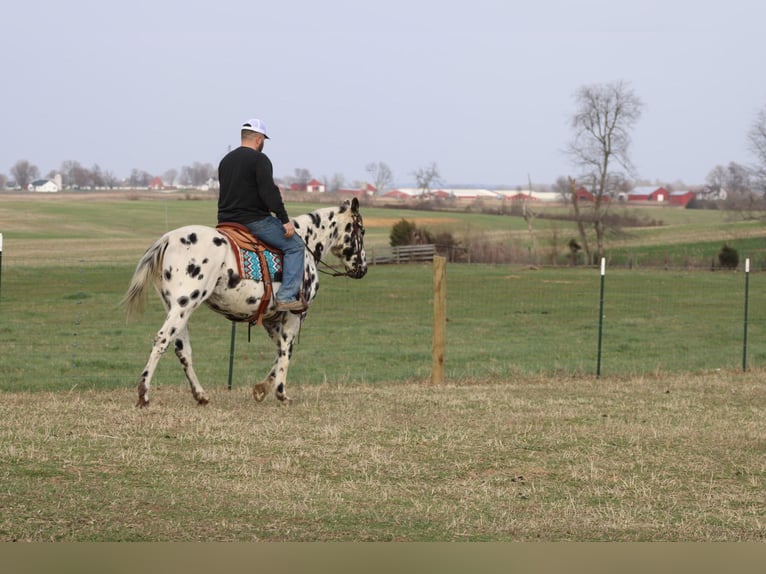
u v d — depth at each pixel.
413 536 8.29
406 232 78.12
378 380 19.78
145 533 7.99
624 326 35.34
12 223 113.94
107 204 148.12
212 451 11.23
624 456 11.91
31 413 13.22
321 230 15.17
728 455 12.13
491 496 9.80
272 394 16.02
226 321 34.47
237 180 13.79
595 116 89.44
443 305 18.77
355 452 11.55
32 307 35.47
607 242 91.00
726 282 56.19
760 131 89.12
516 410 15.16
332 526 8.47
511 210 128.50
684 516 9.23
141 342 27.16
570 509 9.35
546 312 40.16
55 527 7.98
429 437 12.64
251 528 8.28
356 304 41.81
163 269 13.27
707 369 22.75
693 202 177.00
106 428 12.27
